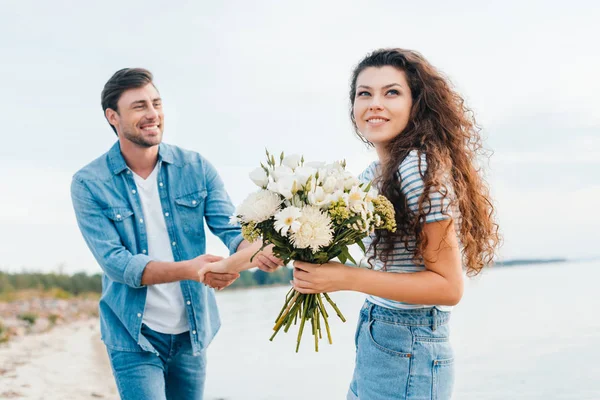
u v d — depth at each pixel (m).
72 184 2.89
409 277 1.85
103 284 2.99
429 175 1.85
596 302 8.81
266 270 2.52
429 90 2.07
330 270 1.85
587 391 5.01
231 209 3.07
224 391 5.83
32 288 17.22
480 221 2.12
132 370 2.78
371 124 2.08
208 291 3.08
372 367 2.04
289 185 1.84
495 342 6.93
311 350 7.56
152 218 2.93
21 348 9.97
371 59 2.12
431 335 1.99
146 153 2.89
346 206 1.78
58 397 6.27
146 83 2.82
